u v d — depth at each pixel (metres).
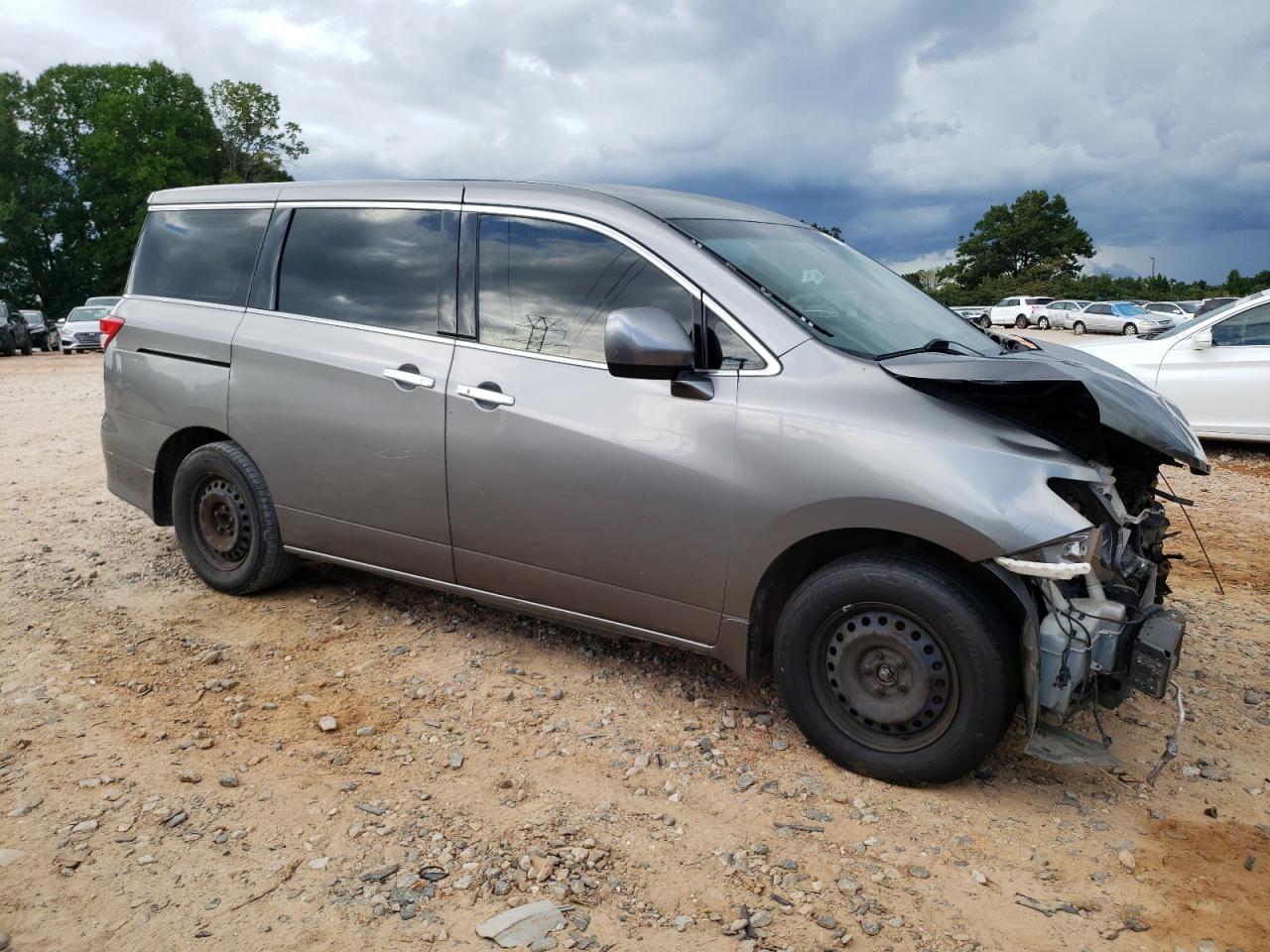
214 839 2.82
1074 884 2.71
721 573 3.33
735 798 3.10
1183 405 9.52
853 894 2.63
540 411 3.60
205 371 4.59
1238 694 3.95
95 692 3.75
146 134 54.31
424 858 2.75
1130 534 3.40
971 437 2.98
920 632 3.06
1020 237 94.25
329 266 4.31
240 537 4.66
